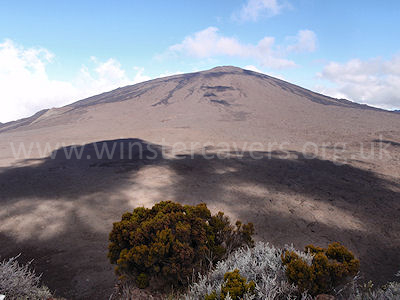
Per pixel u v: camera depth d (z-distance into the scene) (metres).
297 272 2.47
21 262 4.94
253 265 2.75
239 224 4.02
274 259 2.85
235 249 3.74
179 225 3.29
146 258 3.00
